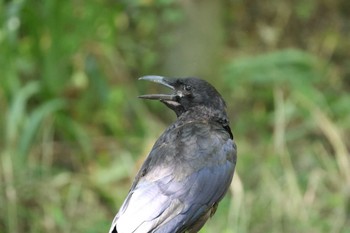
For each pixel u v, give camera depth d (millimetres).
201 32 14602
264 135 14641
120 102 14414
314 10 16875
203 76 14633
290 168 13562
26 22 13727
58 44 13641
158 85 14742
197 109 9508
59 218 12500
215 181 8914
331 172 13758
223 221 12609
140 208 8500
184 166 8844
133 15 15164
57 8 13555
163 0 14461
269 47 16344
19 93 13078
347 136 14492
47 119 13516
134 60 15078
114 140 14016
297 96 14602
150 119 14383
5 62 13312
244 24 16656
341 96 15336
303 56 14844
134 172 13375
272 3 16828
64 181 13148
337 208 13125
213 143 9078
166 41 14758
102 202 13133
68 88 14031
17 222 12453
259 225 12789
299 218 12852
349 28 16844
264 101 15133
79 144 13688
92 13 14141
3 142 13203
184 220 8648
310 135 14484
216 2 14719
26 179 12852
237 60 15039
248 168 13727
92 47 14477
